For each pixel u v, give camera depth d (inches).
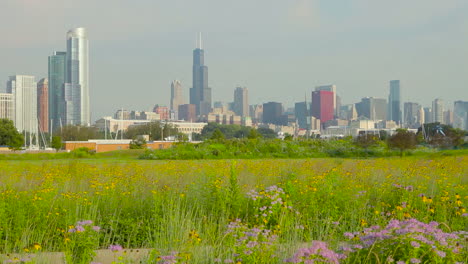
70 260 279.7
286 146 2138.3
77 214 402.3
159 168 971.3
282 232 356.5
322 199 446.0
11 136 3846.0
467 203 452.4
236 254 262.5
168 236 335.3
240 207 439.8
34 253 309.3
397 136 2014.0
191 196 467.2
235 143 2158.0
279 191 429.7
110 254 329.7
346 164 1067.3
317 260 213.3
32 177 717.9
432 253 227.8
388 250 236.1
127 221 406.6
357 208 425.1
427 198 414.9
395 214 400.5
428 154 1946.4
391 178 619.2
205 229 356.8
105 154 2338.8
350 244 283.6
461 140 2797.7
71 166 936.3
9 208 392.8
